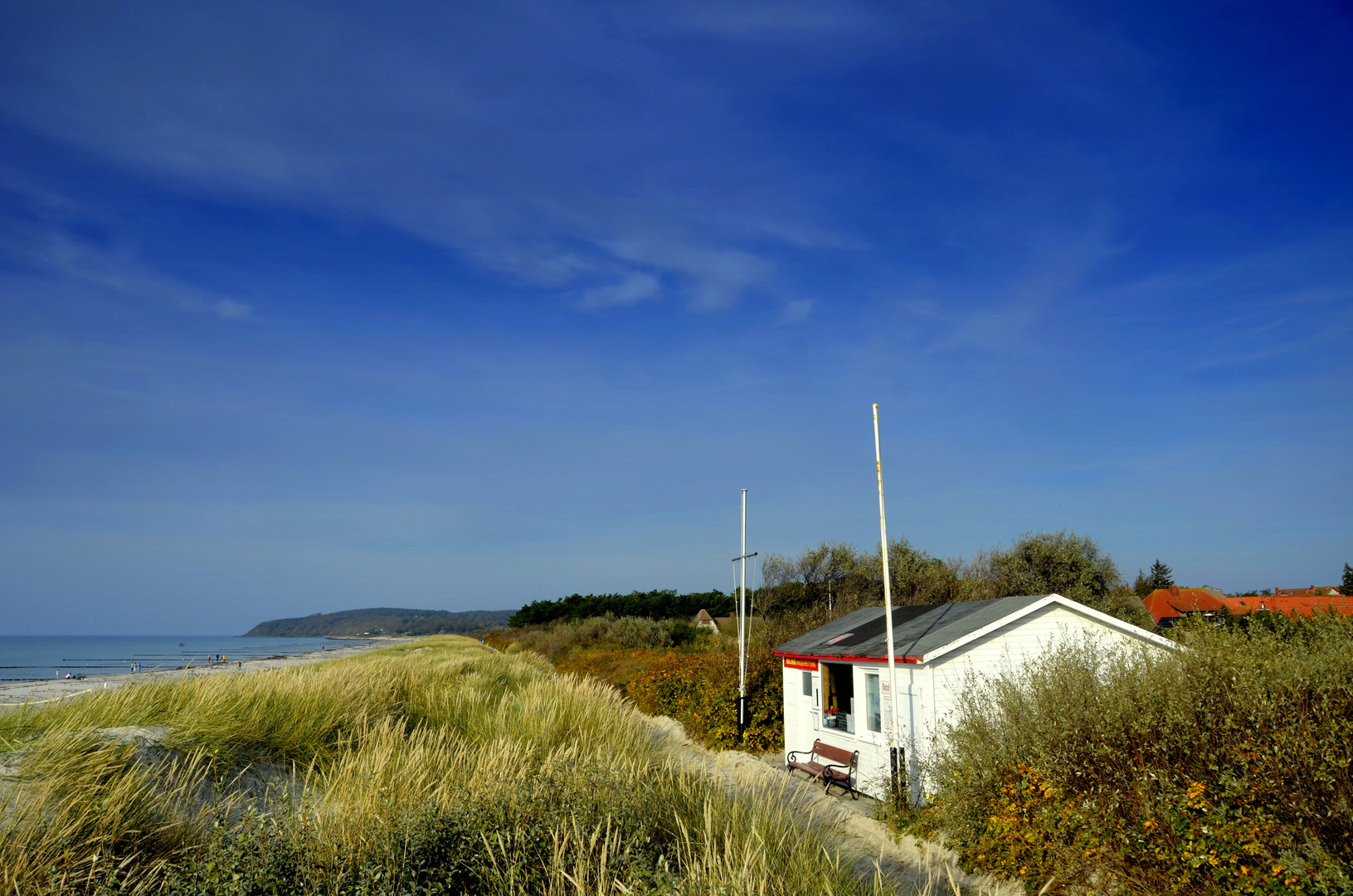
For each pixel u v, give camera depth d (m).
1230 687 6.69
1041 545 29.97
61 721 7.36
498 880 4.65
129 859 4.48
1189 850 5.69
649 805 6.37
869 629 14.87
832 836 7.21
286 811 5.13
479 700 11.77
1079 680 8.34
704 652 36.84
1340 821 5.20
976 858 7.80
